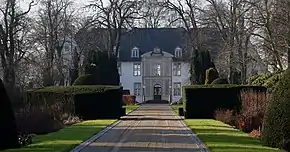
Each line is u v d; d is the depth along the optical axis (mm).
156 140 23594
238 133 26750
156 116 45750
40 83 62812
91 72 52188
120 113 43281
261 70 58344
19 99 43781
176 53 99250
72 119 37125
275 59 44062
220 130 28656
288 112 19297
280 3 40156
